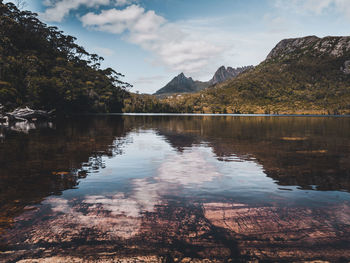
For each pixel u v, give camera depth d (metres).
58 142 13.15
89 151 10.48
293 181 6.01
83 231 3.34
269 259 2.72
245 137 17.05
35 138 14.88
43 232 3.29
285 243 3.06
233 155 9.86
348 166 7.70
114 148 11.51
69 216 3.82
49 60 91.19
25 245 2.97
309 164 8.04
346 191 5.22
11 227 3.41
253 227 3.50
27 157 8.88
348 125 34.88
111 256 2.76
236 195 4.96
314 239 3.16
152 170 7.22
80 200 4.57
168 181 6.02
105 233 3.29
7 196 4.75
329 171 7.04
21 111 39.97
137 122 39.84
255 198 4.77
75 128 23.56
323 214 3.98
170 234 3.28
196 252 2.85
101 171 7.00
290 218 3.81
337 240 3.13
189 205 4.38
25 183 5.66
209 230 3.40
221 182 5.94
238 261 2.68
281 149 11.41
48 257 2.73
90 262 2.65
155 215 3.90
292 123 41.16
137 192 5.12
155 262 2.65
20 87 51.09
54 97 62.91
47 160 8.40
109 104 127.56
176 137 16.98
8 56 62.94
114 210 4.09
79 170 7.07
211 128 27.06
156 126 30.11
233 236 3.23
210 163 8.30
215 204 4.43
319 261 2.70
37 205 4.28
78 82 99.62
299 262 2.68
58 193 4.99
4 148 10.89
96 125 29.06
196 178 6.34
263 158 9.17
